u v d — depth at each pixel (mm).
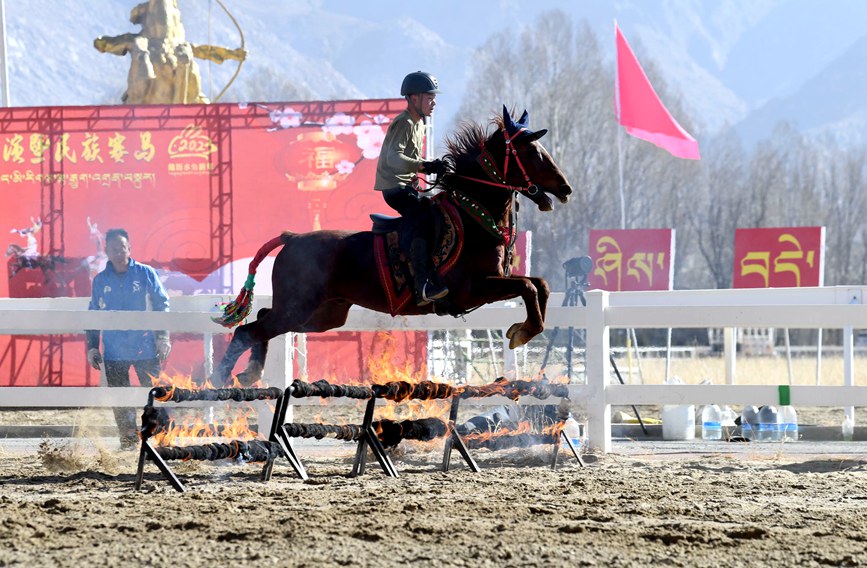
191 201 20156
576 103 64250
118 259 13664
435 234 11219
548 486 9461
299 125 20062
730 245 78375
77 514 7859
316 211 19984
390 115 19984
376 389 10422
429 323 13031
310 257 11656
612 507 8281
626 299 16891
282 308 11820
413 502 8156
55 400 12742
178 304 15500
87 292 20281
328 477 10445
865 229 83000
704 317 12367
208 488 9594
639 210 74500
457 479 10125
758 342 50219
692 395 12414
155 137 20250
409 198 11422
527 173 11125
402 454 12172
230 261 20062
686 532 7145
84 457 11797
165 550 6559
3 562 6273
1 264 20359
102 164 20344
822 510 8219
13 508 8039
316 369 19312
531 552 6527
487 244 11164
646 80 27578
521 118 11508
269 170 20094
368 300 11547
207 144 20156
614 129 67250
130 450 12805
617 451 13039
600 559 6410
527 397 12297
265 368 12938
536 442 11492
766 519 7785
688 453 12766
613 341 37969
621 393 12625
